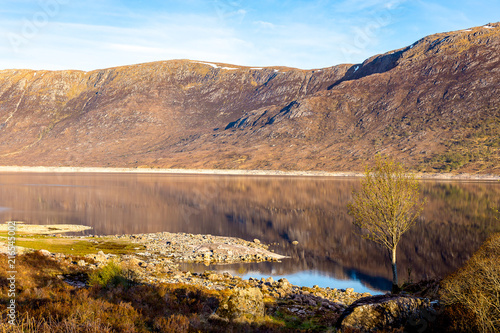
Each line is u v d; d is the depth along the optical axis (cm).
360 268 3844
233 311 1353
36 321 1005
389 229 2492
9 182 17650
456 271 1784
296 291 2430
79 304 1146
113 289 1450
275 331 1295
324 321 1591
